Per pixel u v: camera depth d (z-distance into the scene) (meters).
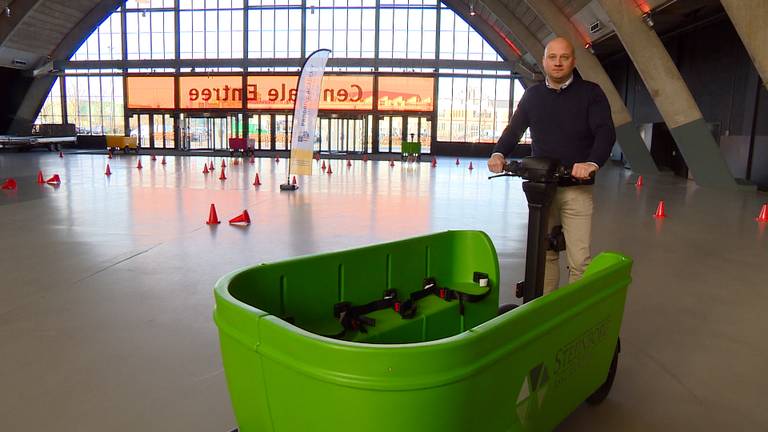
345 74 28.12
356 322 2.22
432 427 1.34
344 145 28.61
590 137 2.81
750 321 3.52
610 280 2.12
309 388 1.36
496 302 2.81
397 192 10.86
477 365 1.38
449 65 27.64
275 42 28.61
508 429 1.65
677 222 7.64
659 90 13.12
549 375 1.81
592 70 18.31
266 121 28.88
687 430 2.22
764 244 6.09
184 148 29.31
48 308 3.61
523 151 28.53
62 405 2.35
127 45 29.25
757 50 8.65
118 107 30.03
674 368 2.81
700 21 15.70
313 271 2.17
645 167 17.44
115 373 2.66
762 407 2.41
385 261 2.48
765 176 13.28
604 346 2.21
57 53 29.16
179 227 6.65
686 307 3.80
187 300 3.80
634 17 12.84
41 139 26.77
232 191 10.57
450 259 2.86
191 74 28.75
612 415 2.33
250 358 1.53
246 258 5.06
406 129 28.61
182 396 2.44
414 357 1.28
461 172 16.80
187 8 28.61
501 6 22.48
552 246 2.91
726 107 15.19
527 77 27.42
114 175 13.88
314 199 9.52
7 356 2.85
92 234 6.15
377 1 27.98
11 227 6.55
